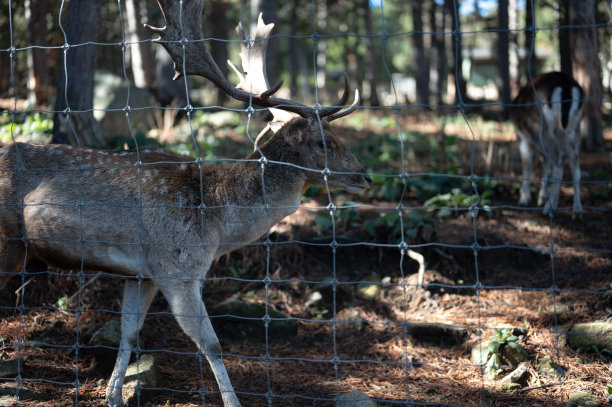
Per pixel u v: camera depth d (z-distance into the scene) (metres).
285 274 8.68
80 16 10.94
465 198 10.40
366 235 9.16
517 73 33.72
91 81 11.17
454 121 23.00
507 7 27.83
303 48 59.69
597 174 13.26
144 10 29.94
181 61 5.53
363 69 58.84
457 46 4.56
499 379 6.21
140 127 15.99
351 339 7.48
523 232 9.75
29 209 5.44
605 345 6.51
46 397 5.82
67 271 7.89
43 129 12.41
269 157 5.73
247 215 5.67
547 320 7.20
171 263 5.39
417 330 7.33
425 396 5.94
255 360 6.94
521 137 11.42
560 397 5.74
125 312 5.77
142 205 5.41
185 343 7.29
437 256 8.78
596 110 17.52
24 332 6.93
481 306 7.89
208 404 5.82
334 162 5.68
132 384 5.89
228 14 45.91
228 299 8.19
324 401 5.88
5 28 29.62
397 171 12.51
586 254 8.98
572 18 17.17
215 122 18.53
